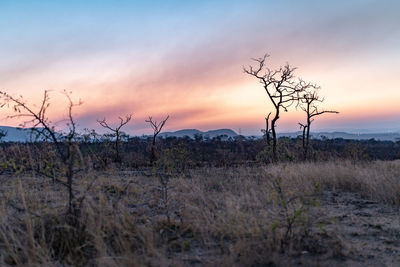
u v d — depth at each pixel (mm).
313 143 20828
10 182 7930
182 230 4809
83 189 5055
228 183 9070
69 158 4316
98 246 3736
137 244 4109
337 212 6117
